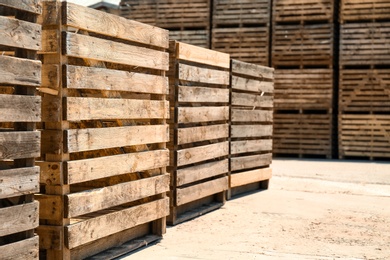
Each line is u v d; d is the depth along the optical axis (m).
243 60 15.23
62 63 4.32
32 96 3.83
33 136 3.83
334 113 15.05
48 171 4.30
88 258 4.79
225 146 7.77
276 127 15.06
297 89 14.84
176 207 6.59
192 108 6.75
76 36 4.40
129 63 5.11
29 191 3.81
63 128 4.32
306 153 14.80
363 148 14.38
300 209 7.63
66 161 4.32
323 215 7.26
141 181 5.31
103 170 4.73
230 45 15.33
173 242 5.68
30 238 3.84
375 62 14.29
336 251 5.45
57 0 4.28
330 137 14.63
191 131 6.73
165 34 5.71
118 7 17.81
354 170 12.21
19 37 3.72
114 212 4.97
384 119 14.25
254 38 15.16
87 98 4.52
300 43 14.86
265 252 5.34
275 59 15.03
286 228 6.43
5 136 3.62
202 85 7.27
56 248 4.32
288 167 12.69
